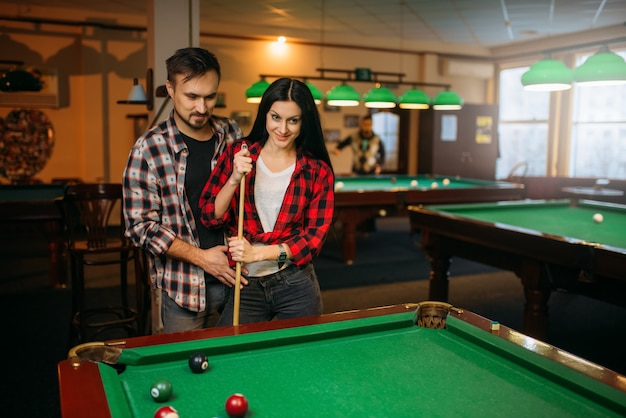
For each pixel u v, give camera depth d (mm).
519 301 4438
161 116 3287
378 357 1353
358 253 6301
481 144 9664
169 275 2016
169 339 1373
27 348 3402
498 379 1240
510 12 6656
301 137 1964
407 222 8719
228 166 1959
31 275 5262
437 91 9562
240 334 1407
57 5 7008
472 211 4301
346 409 1092
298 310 1989
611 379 1176
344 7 6688
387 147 9781
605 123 8484
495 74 9984
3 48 7250
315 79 8492
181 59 1874
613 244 3006
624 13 6535
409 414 1077
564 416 1080
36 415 2549
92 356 1270
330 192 2014
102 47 7562
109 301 4414
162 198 2004
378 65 9203
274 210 1943
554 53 8594
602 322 4047
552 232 3391
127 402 1104
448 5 6371
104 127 7703
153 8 3230
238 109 8391
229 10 6980
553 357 1288
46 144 7645
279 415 1064
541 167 9492
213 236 2096
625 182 7707
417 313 1585
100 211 3328
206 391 1162
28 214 4531
